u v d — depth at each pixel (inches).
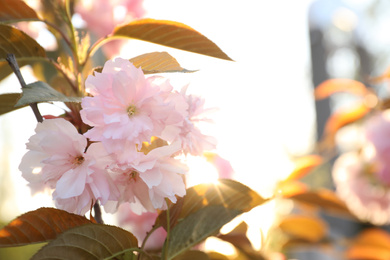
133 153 17.2
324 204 32.3
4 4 20.2
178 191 17.9
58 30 21.0
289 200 32.7
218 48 20.1
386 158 42.1
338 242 38.4
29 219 17.0
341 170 46.8
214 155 23.4
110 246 17.1
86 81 17.4
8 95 20.1
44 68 26.4
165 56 18.5
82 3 28.3
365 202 45.3
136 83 17.4
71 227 17.3
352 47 78.2
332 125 41.9
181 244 18.3
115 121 16.9
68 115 18.8
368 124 43.9
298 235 37.0
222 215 18.3
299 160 32.0
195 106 19.0
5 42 19.6
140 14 29.0
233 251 26.1
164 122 17.3
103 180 17.3
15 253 69.9
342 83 42.3
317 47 78.7
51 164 17.4
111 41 29.0
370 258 40.1
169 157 17.9
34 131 17.5
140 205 19.1
